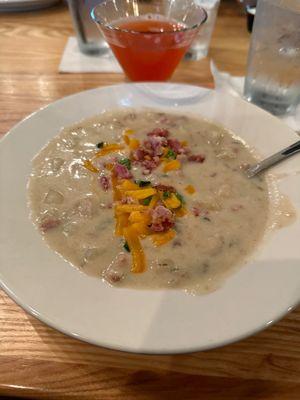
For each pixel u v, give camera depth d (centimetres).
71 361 18
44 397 17
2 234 20
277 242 21
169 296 18
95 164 26
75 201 23
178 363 18
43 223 21
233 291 18
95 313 17
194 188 25
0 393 17
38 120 27
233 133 28
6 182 23
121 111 30
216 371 18
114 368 18
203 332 16
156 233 22
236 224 23
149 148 27
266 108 32
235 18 44
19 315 19
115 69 36
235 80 35
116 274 19
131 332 16
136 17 34
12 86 34
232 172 26
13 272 18
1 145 25
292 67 29
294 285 18
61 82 34
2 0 42
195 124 29
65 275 19
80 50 38
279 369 18
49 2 44
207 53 38
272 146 27
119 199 24
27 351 18
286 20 28
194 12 33
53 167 25
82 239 21
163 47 31
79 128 28
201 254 21
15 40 40
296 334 19
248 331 16
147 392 17
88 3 34
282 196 23
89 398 17
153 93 31
